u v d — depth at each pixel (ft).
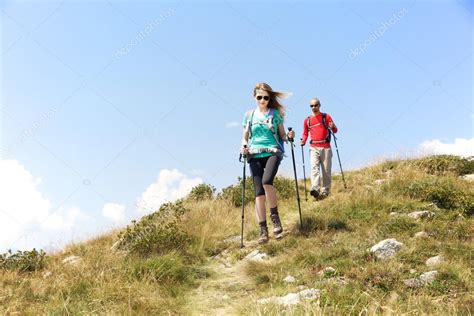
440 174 38.68
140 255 25.58
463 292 15.94
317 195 36.52
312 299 16.22
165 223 29.68
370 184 37.73
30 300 19.79
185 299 19.53
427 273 17.58
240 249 26.21
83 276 21.68
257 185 26.50
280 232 25.80
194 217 32.76
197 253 25.67
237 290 20.52
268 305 16.46
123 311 17.31
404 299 16.11
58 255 30.30
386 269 18.40
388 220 25.82
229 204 37.27
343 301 15.84
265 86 26.48
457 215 26.17
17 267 26.50
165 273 21.34
